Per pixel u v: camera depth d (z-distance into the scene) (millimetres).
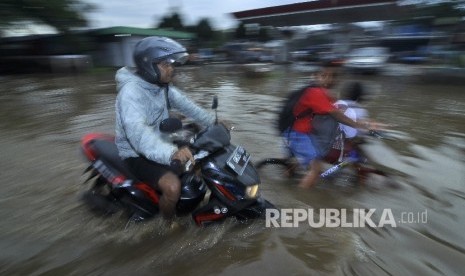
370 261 2828
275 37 33906
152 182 3170
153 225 3342
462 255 2904
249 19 28297
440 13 21281
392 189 4223
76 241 3211
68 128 7617
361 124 4055
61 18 24281
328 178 4504
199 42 42312
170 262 2887
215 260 2885
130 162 3322
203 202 3381
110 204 3580
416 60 22016
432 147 5871
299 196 4051
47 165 5164
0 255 3018
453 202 3869
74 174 4785
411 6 22250
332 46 26859
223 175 3037
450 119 8016
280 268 2766
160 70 3035
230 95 12055
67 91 13883
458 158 5312
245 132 6918
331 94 4258
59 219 3592
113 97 12094
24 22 23781
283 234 3225
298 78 17625
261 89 13688
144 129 2932
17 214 3717
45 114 9211
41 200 4031
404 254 2924
